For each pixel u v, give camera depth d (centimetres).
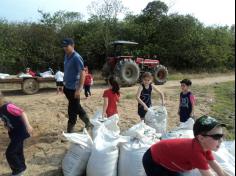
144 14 2806
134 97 1324
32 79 1473
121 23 2753
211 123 311
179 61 2739
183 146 327
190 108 638
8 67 2347
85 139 495
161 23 2712
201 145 321
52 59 2466
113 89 636
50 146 665
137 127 490
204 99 1251
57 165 567
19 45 2392
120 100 1241
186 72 2641
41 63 2433
